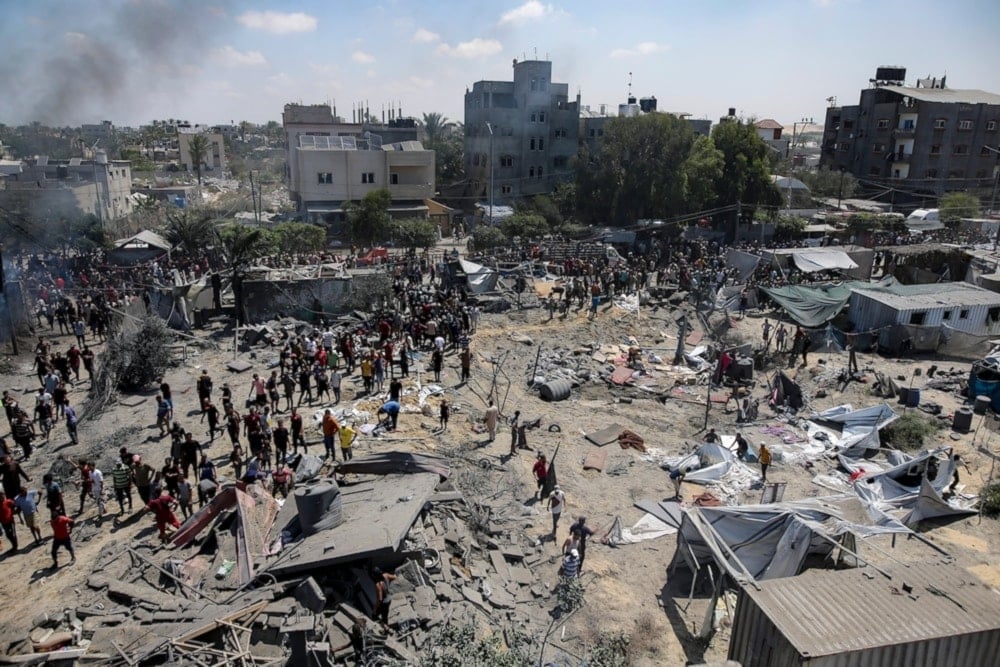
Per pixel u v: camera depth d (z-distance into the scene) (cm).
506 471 2408
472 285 4484
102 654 1316
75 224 5538
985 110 8675
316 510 1694
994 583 1923
